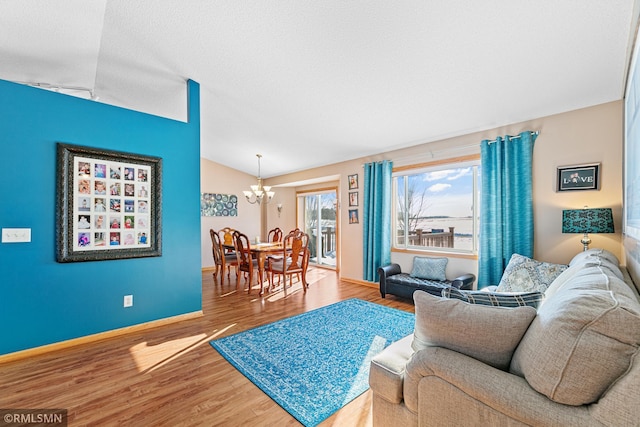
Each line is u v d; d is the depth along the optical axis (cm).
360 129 406
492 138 366
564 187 308
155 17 234
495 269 348
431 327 124
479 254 363
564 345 89
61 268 256
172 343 265
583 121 298
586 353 85
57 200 253
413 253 451
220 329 300
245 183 734
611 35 199
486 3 187
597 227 251
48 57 278
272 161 620
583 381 86
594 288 108
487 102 303
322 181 669
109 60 293
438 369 113
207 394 189
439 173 435
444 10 196
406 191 478
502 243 346
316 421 164
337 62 268
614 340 83
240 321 323
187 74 319
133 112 296
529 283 267
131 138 293
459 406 107
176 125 324
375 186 495
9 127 234
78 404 178
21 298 238
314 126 420
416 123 369
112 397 185
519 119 336
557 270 261
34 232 244
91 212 269
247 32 245
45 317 248
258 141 513
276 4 212
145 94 367
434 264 404
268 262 479
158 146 311
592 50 216
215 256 543
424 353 121
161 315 311
